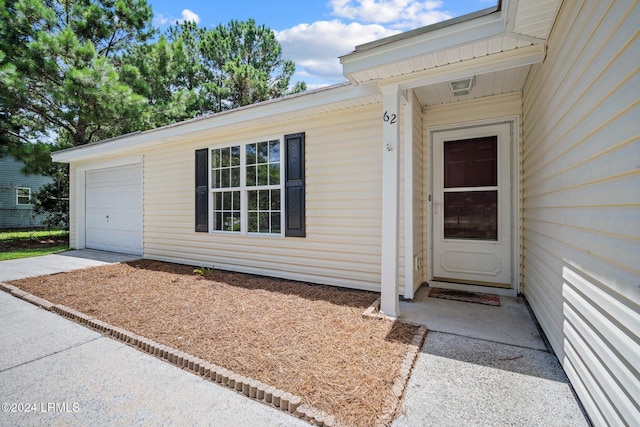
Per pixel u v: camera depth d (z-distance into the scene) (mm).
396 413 1778
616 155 1420
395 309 3188
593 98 1664
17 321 3307
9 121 9688
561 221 2221
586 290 1764
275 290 4250
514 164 3900
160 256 6703
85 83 8367
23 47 8891
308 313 3299
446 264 4340
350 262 4359
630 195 1302
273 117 4609
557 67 2279
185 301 3773
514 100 3875
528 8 2125
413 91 3797
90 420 1774
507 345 2584
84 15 10125
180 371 2291
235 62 15227
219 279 4922
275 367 2209
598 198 1608
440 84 3549
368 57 2912
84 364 2400
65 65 9055
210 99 15227
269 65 17438
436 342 2646
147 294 4094
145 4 11547
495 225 4055
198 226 5953
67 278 5047
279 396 1870
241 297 3922
